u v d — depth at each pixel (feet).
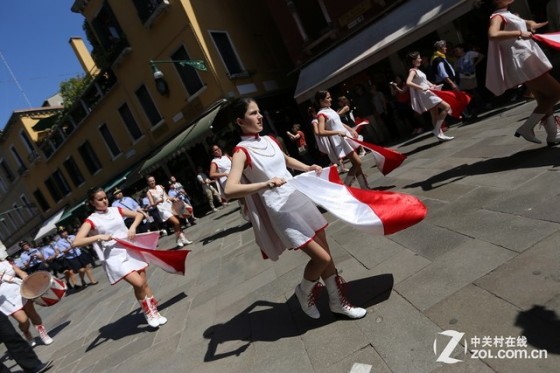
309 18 45.39
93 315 23.63
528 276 8.27
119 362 13.71
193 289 18.66
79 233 14.55
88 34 61.52
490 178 14.35
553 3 28.19
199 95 49.67
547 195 11.17
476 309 8.01
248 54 52.11
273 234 9.98
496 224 10.89
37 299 21.03
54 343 21.29
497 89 14.64
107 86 63.36
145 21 51.06
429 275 9.95
